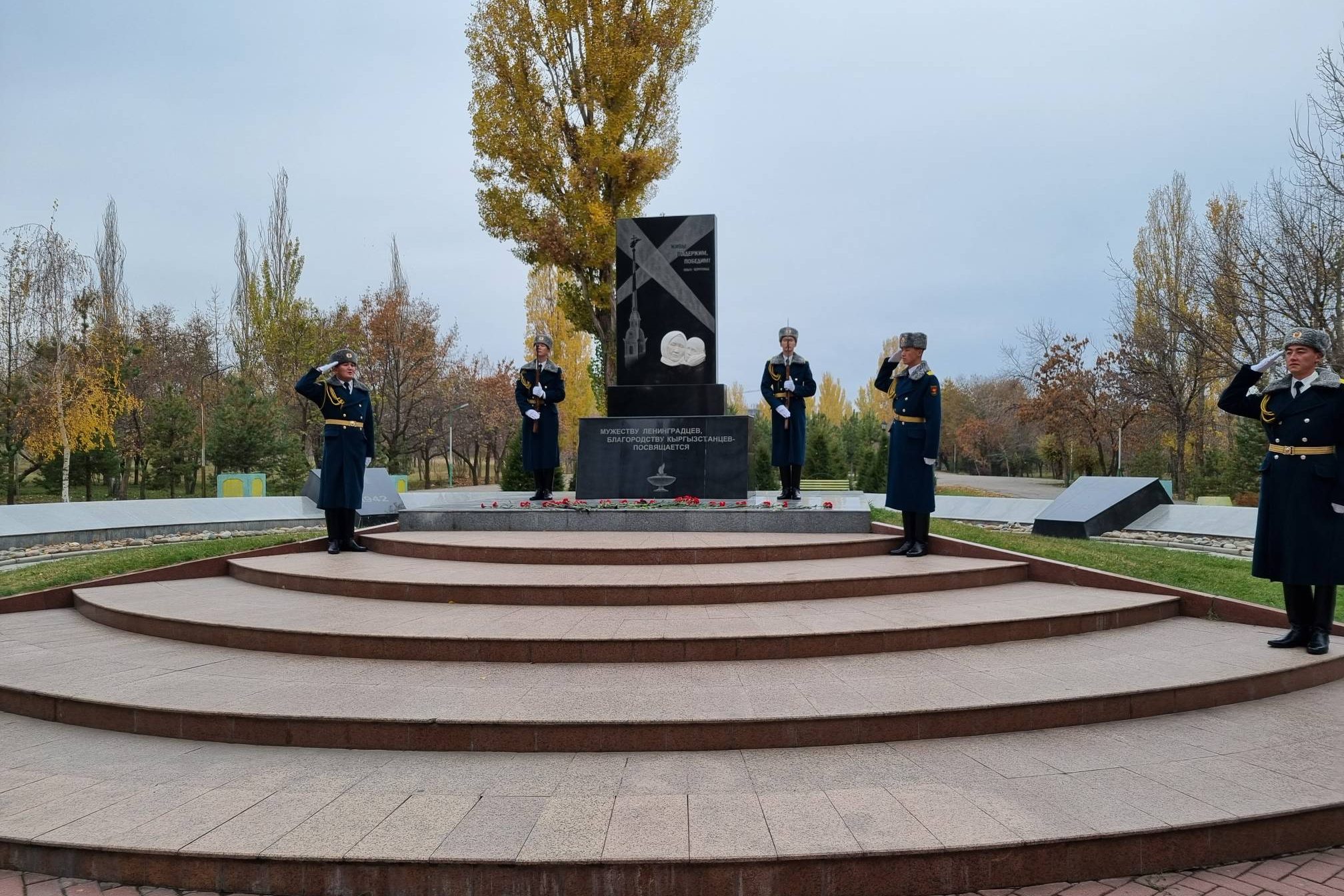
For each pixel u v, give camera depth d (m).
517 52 23.16
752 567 8.22
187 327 41.62
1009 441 60.81
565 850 3.41
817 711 4.66
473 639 5.79
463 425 46.31
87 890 3.48
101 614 7.46
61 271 25.08
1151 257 34.12
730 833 3.54
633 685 5.23
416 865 3.35
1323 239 20.61
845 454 47.53
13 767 4.41
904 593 7.58
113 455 28.73
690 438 11.63
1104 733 4.74
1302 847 3.74
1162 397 30.34
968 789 3.97
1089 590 7.77
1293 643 6.11
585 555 8.53
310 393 9.67
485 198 23.84
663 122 24.28
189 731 4.82
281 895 3.42
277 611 6.95
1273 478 6.09
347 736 4.65
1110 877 3.49
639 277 12.62
